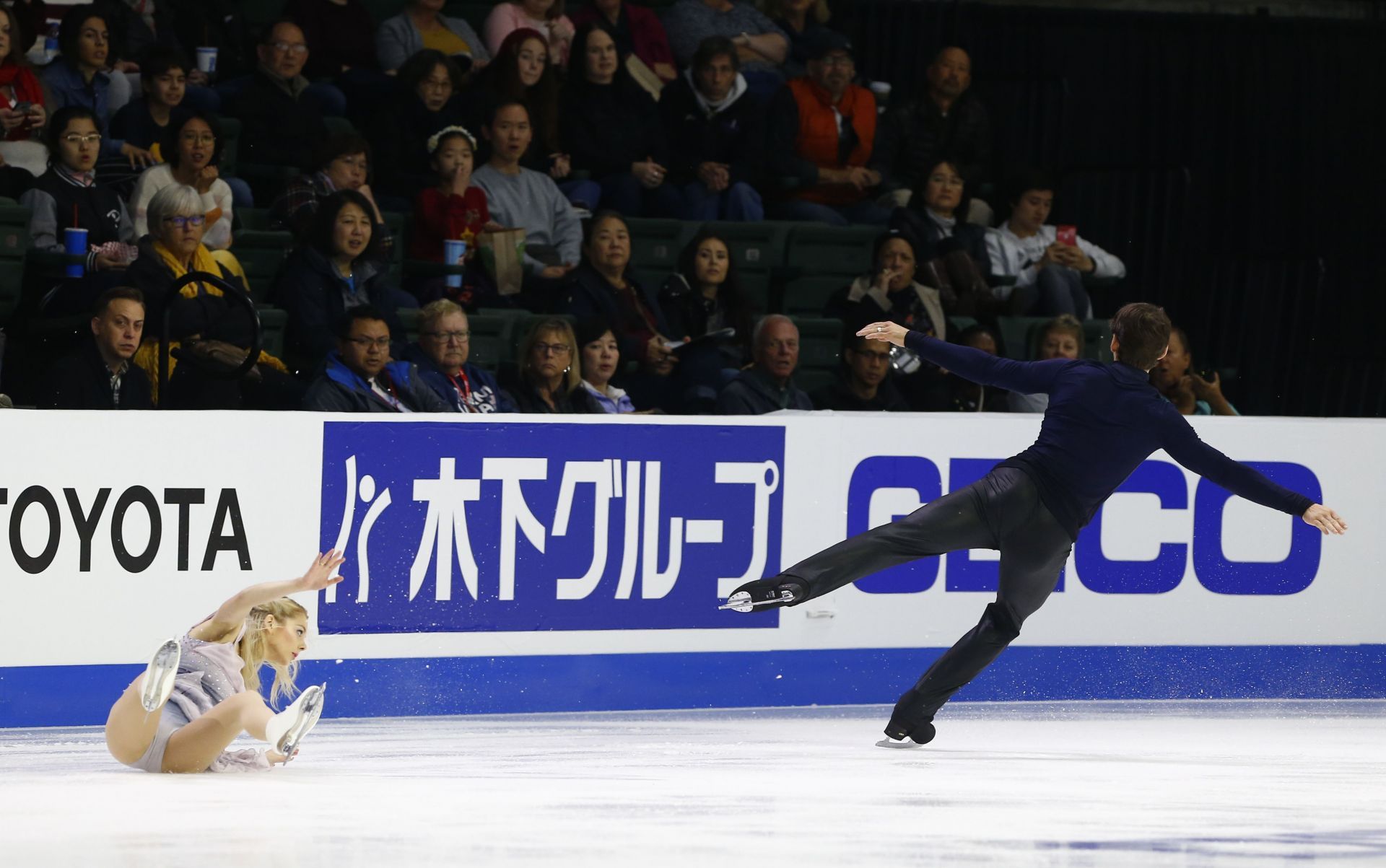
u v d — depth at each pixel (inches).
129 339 906.7
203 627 653.9
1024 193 1346.0
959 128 1428.4
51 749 713.6
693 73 1317.7
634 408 1081.4
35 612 778.8
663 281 1254.3
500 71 1245.1
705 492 898.7
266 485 816.9
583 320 1077.8
